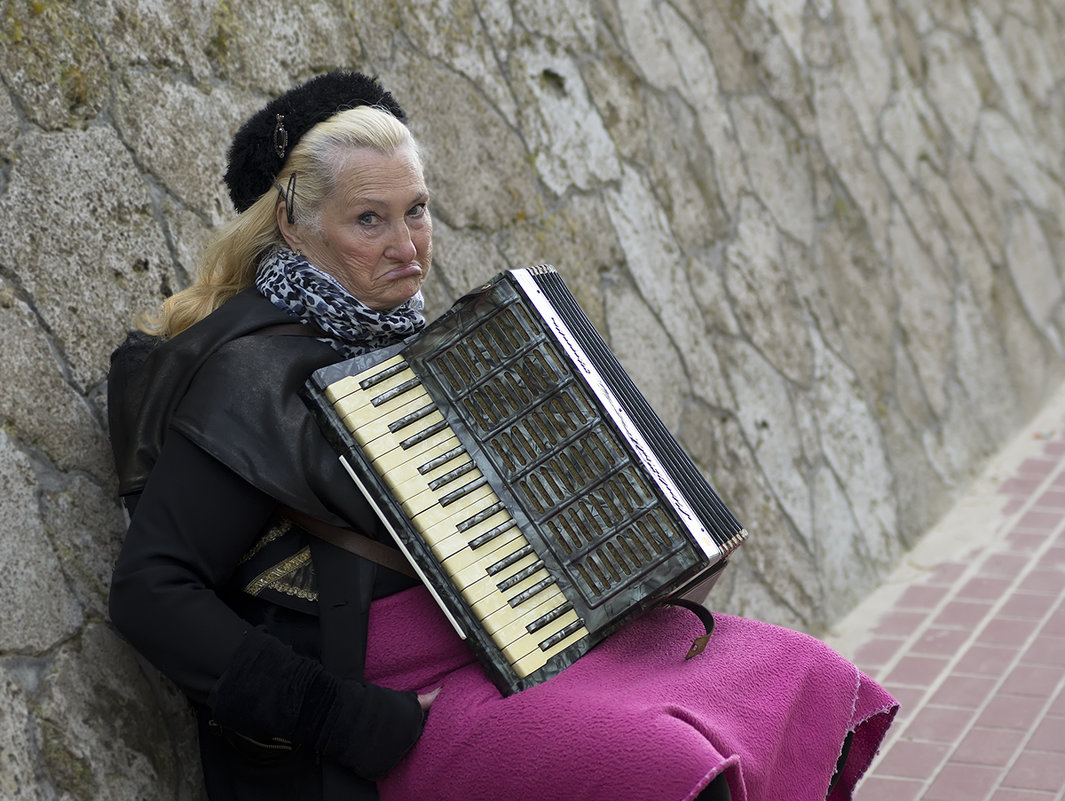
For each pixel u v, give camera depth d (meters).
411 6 4.94
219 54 4.04
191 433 2.69
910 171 7.87
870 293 7.06
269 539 2.84
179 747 3.18
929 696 4.95
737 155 6.52
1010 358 7.95
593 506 2.80
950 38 8.89
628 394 3.01
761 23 7.06
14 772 2.70
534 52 5.50
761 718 2.84
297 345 2.88
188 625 2.61
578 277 5.25
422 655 2.86
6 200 3.19
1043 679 4.97
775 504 5.74
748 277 6.24
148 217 3.60
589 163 5.56
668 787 2.52
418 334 2.87
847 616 5.78
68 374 3.20
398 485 2.72
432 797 2.73
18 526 2.93
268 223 3.05
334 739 2.65
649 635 3.05
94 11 3.64
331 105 2.96
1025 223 8.73
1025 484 7.00
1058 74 10.05
